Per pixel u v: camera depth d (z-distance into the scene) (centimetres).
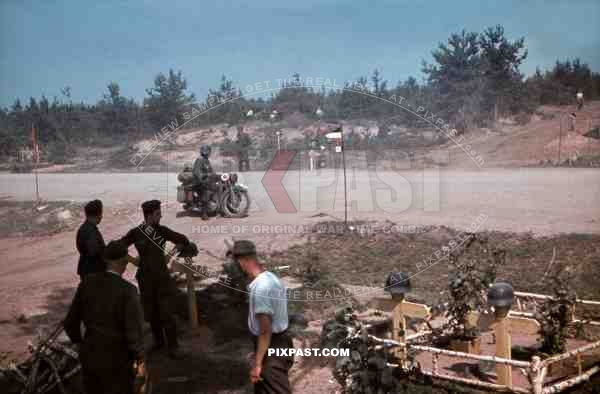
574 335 760
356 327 588
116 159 3962
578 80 5131
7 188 2695
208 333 867
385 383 566
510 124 4209
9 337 905
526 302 846
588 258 1115
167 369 743
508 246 1234
